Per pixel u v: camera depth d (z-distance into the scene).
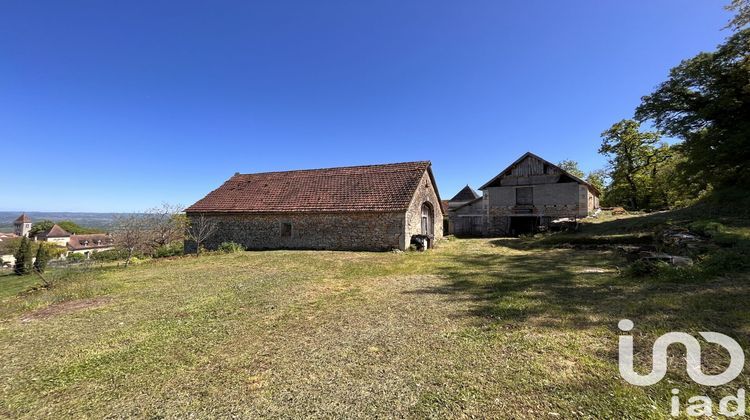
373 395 3.28
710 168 15.61
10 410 3.33
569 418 2.76
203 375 3.88
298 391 3.43
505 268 9.97
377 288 7.98
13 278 19.64
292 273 10.29
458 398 3.14
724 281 6.00
